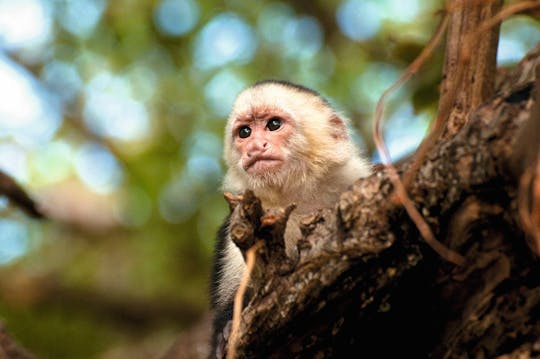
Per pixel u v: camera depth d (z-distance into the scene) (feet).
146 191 51.11
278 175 27.35
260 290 17.22
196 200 50.67
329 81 50.55
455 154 15.69
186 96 51.16
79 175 56.80
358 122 48.57
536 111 14.21
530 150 14.35
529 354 16.46
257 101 28.58
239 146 28.66
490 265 16.19
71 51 52.54
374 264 16.57
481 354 16.89
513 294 16.31
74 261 53.98
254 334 17.42
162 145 51.11
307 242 16.94
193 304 52.90
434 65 30.17
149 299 52.95
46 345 51.85
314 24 52.03
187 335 40.91
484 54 18.48
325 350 17.81
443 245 16.25
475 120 15.66
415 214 15.65
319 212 17.29
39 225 54.29
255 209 16.34
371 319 17.42
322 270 16.66
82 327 53.01
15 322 51.57
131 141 53.42
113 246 55.36
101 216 56.13
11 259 53.31
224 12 51.44
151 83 51.83
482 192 15.60
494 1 18.11
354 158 28.78
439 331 17.38
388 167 16.25
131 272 53.57
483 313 16.57
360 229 16.47
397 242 16.40
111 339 53.42
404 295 17.08
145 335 53.52
